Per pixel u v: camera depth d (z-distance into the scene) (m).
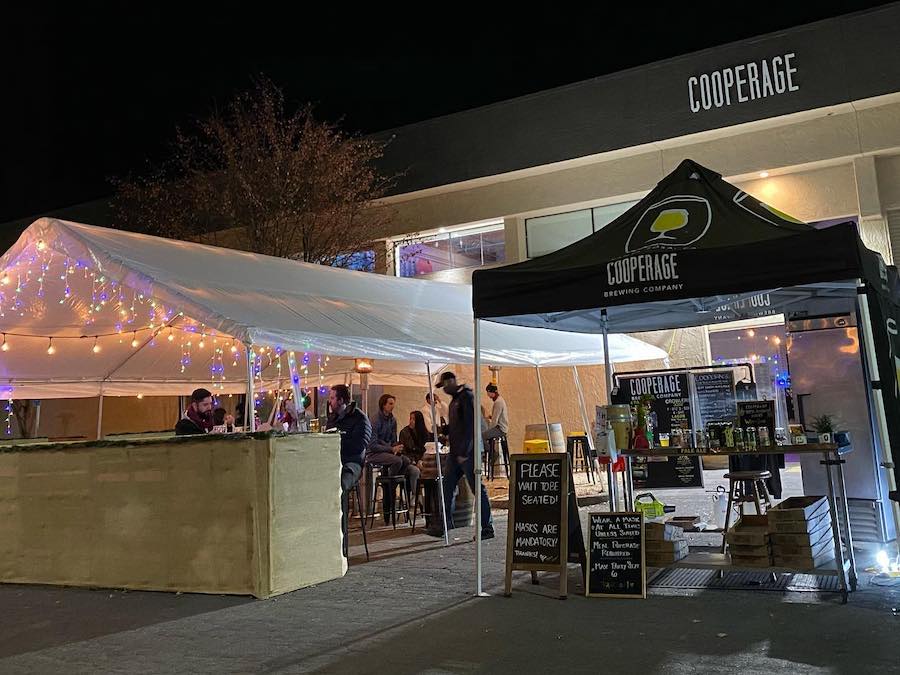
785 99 12.88
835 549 5.31
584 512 10.09
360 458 7.93
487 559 7.59
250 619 5.52
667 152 14.25
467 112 16.00
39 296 9.15
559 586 5.92
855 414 7.01
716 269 5.39
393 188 16.94
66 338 11.12
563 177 15.27
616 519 5.83
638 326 8.54
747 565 5.68
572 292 5.87
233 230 18.30
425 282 12.61
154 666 4.52
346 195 17.02
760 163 13.36
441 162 16.28
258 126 18.39
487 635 4.84
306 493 6.66
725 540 6.56
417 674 4.14
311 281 10.05
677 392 10.34
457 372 16.48
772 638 4.44
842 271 5.04
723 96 13.40
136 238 8.62
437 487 9.55
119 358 11.95
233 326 6.99
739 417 6.02
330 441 7.03
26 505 7.41
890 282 6.05
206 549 6.46
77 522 7.12
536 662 4.24
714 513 8.06
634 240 6.07
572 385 15.55
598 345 11.04
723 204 6.09
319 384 14.38
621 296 5.67
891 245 12.59
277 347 7.24
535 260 6.43
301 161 17.61
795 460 15.94
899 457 5.26
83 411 19.06
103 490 7.01
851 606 5.04
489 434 13.68
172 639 5.09
